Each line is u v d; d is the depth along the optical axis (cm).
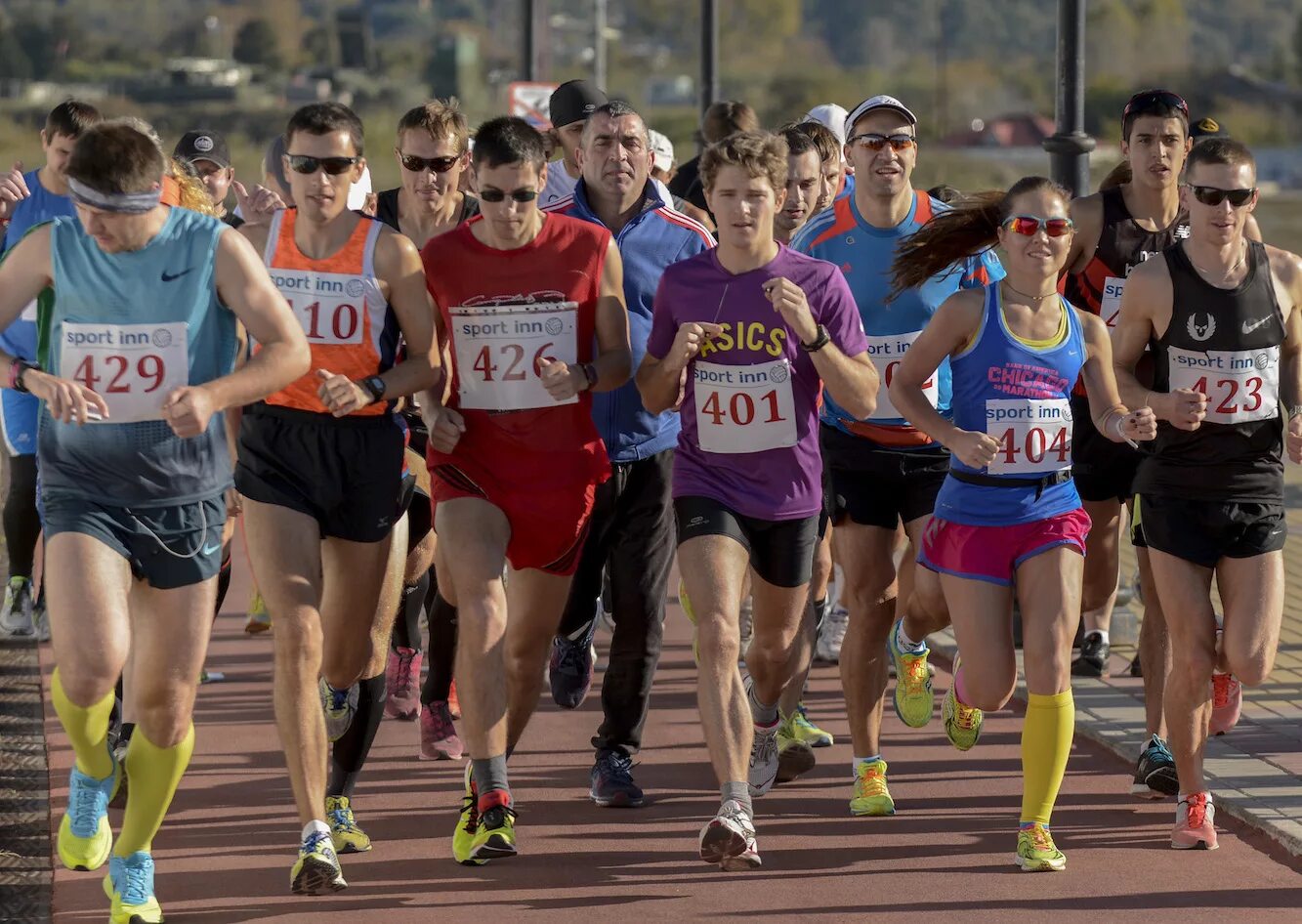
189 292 1545
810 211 2302
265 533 1697
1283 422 1967
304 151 1709
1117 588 2894
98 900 1694
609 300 1850
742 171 1778
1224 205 1797
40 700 2428
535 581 1884
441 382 1878
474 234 1836
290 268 1753
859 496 1994
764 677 1938
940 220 1917
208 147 2736
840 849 1839
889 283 2039
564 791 2066
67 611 1520
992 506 1784
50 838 1867
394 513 1780
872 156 2031
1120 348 1884
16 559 2769
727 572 1778
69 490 1550
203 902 1686
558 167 2462
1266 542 1828
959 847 1842
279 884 1738
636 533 2017
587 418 1858
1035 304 1792
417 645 2450
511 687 1942
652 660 2014
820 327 1762
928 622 2028
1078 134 2855
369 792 2073
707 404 1819
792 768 2081
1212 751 2147
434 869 1778
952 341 1798
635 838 1881
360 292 1748
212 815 1978
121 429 1538
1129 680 2556
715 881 1738
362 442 1741
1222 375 1819
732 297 1809
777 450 1825
